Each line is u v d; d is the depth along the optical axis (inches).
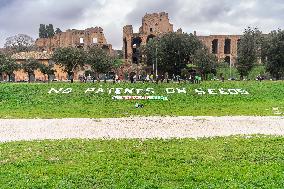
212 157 1105.4
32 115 2244.1
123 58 7140.8
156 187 828.6
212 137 1480.1
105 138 1476.4
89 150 1221.1
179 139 1430.9
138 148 1249.4
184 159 1083.3
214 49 7229.3
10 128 1781.5
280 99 2864.2
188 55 5442.9
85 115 2241.6
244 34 4677.7
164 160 1075.9
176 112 2356.1
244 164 1017.5
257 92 3036.4
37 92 2984.7
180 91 3043.8
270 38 4598.9
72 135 1574.8
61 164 1031.6
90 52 5017.2
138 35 7017.7
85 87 3179.1
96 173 935.7
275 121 1985.7
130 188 821.9
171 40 5487.2
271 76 5036.9
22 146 1302.9
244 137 1478.8
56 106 2593.5
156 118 2105.1
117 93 2994.6
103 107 2554.1
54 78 6294.3
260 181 854.5
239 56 4591.5
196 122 1950.1
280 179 869.8
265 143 1327.5
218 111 2399.1
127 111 2395.4
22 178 895.1
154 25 7022.6
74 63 4781.0
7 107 2544.3
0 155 1154.7
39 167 999.0
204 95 2938.0
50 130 1716.3
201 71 4972.9
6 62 5295.3
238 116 2187.5
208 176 906.1
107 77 5757.9
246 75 4694.9
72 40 7071.9
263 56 4729.3
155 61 5595.5
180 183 863.7
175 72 5541.3
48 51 6968.5
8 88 3095.5
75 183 859.4
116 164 1025.5
